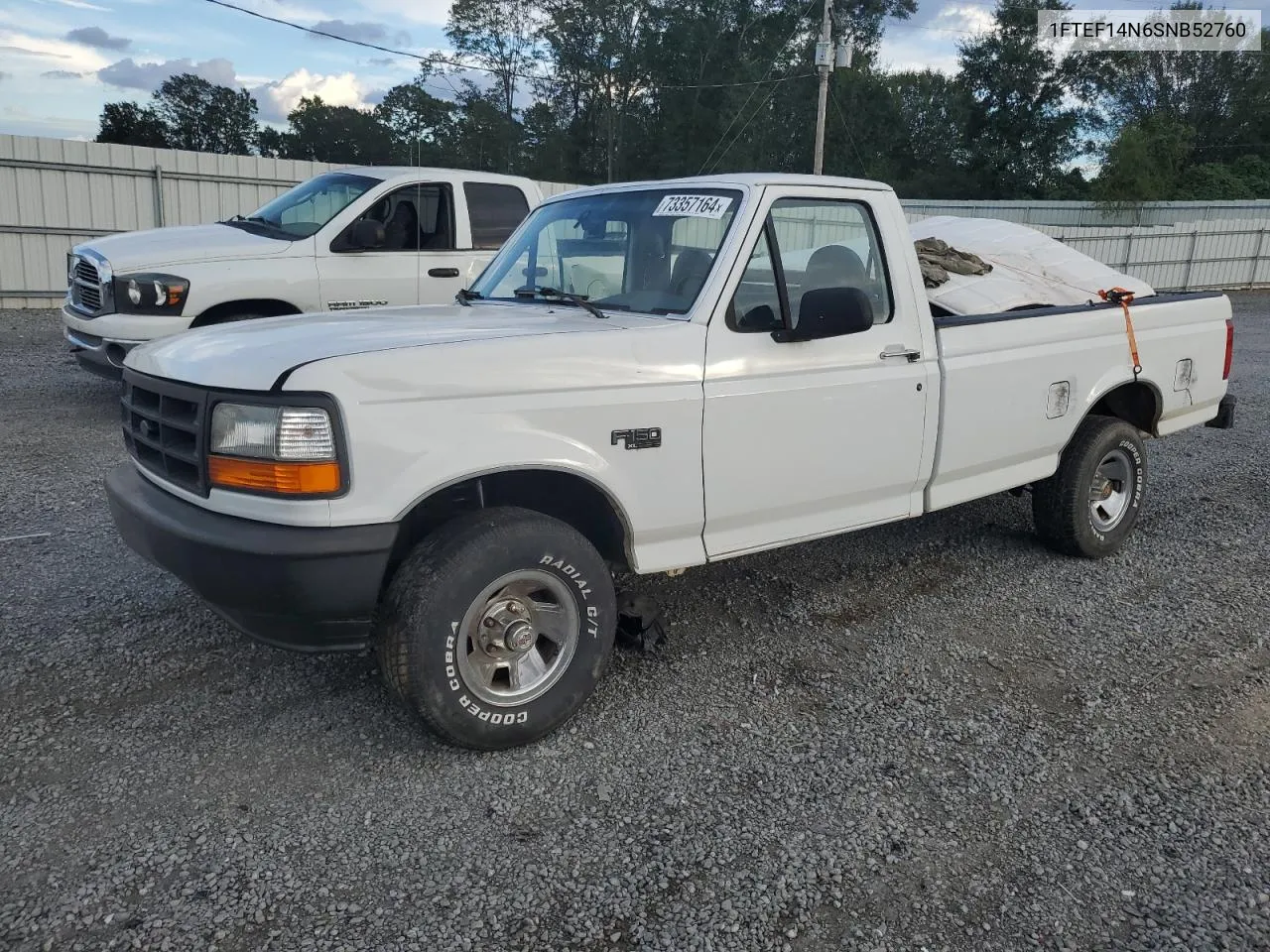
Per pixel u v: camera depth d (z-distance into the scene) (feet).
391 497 9.96
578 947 8.27
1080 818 10.27
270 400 9.77
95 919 8.38
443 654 10.41
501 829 9.82
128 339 24.75
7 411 27.27
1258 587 17.06
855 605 15.97
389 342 10.62
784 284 13.02
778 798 10.48
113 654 13.23
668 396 11.78
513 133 184.75
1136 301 18.67
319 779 10.57
